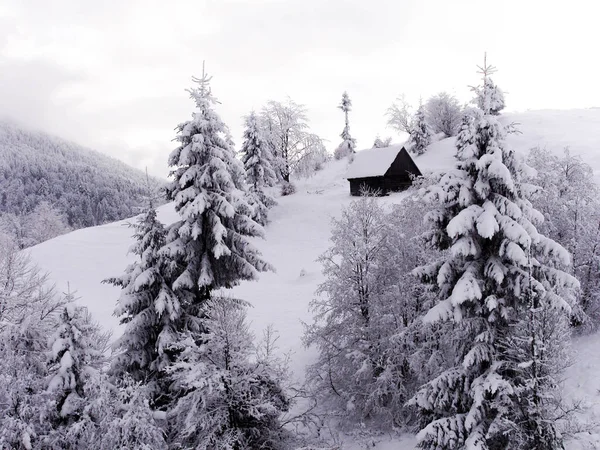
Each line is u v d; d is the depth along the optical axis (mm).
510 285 11305
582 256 18031
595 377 14633
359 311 18078
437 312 11703
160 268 15891
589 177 20094
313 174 65688
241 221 17422
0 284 15859
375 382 17141
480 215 11117
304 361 22328
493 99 11953
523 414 11156
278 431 13445
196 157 16859
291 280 36094
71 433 10938
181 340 14109
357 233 17906
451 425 11609
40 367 13492
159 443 10781
